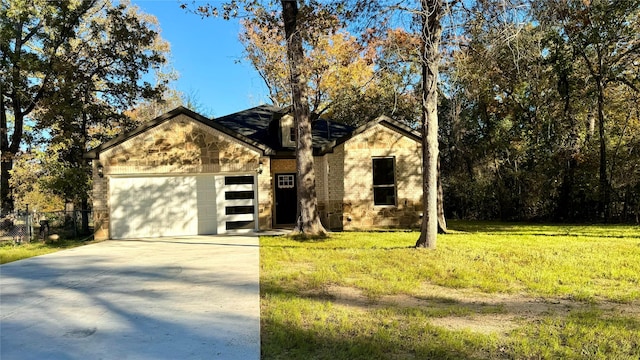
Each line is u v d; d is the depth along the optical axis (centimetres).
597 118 2125
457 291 670
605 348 418
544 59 1922
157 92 2222
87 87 2023
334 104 2789
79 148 2069
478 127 2473
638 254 948
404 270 817
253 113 2222
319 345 430
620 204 1902
